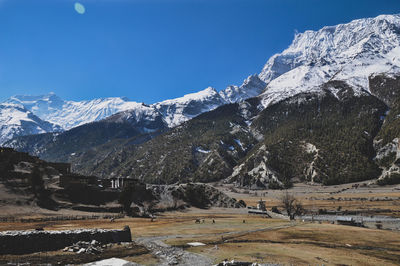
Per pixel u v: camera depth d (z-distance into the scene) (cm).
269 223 10100
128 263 4153
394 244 6675
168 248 5312
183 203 16012
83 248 4681
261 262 4503
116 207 12975
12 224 8294
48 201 12362
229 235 7069
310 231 8200
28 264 3856
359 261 4894
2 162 14675
